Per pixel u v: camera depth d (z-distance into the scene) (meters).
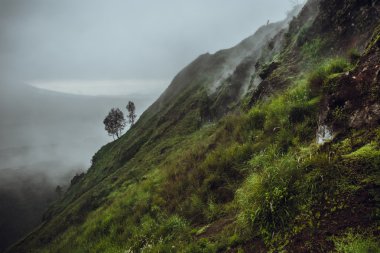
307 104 7.89
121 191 25.86
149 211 10.50
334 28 13.19
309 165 4.82
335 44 12.51
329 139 5.34
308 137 6.95
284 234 4.28
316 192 4.35
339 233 3.60
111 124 136.50
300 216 4.28
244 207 5.50
